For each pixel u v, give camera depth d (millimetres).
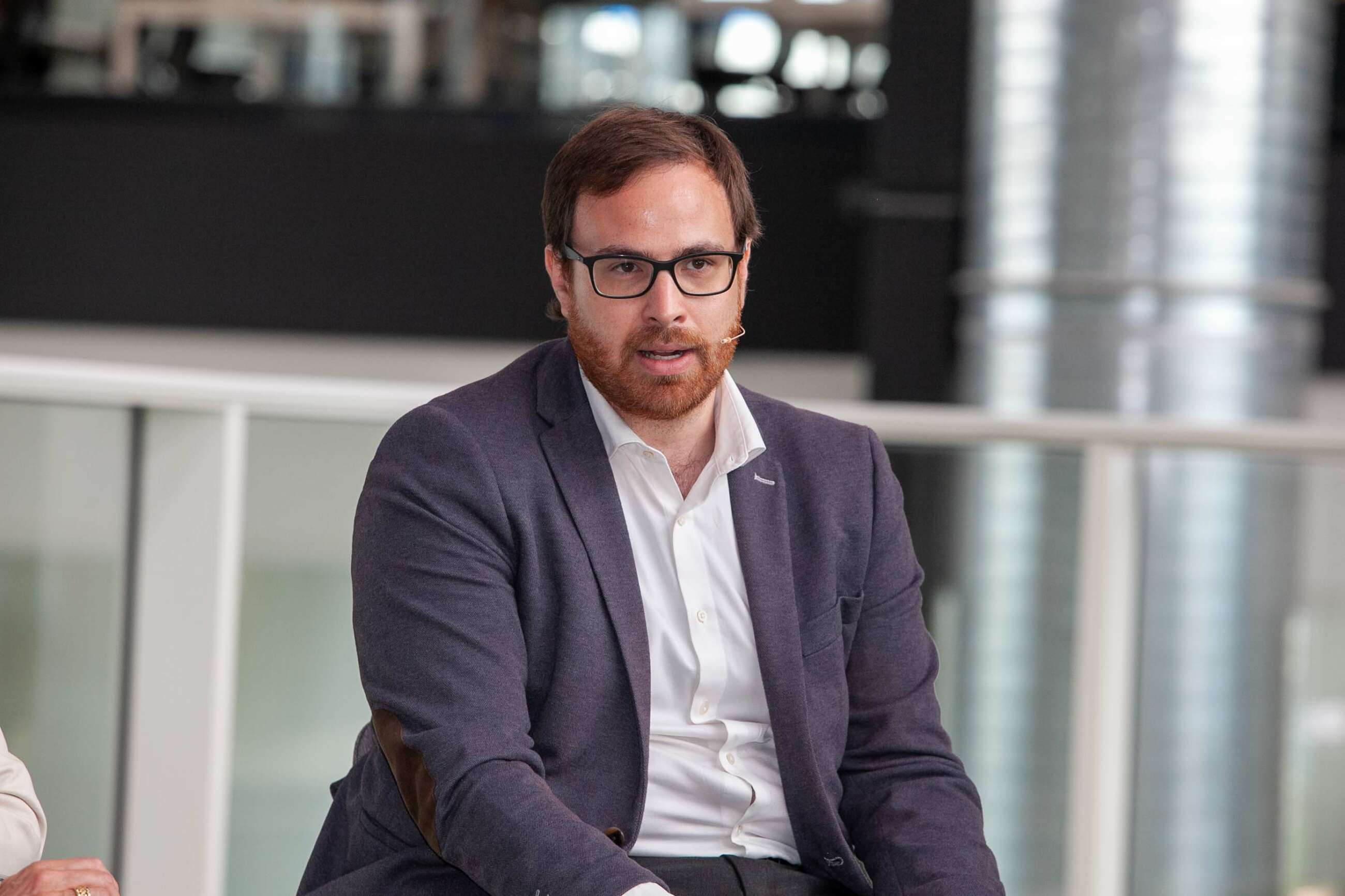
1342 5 11109
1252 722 6977
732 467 4145
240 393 5656
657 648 4027
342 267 12031
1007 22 8461
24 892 3500
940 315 9617
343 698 5938
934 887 3906
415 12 12352
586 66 12203
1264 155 8234
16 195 12125
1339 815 7039
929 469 6801
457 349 12195
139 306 12125
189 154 12047
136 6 12352
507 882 3494
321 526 5906
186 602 5641
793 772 3992
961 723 6891
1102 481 6852
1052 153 8367
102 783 5625
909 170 9586
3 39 12281
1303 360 8547
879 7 11734
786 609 4055
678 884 3875
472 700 3729
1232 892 7039
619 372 3910
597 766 3887
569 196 3916
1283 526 6930
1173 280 8234
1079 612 6867
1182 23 8148
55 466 5406
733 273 3941
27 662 5410
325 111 12062
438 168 11945
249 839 5867
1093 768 6906
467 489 3887
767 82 11906
